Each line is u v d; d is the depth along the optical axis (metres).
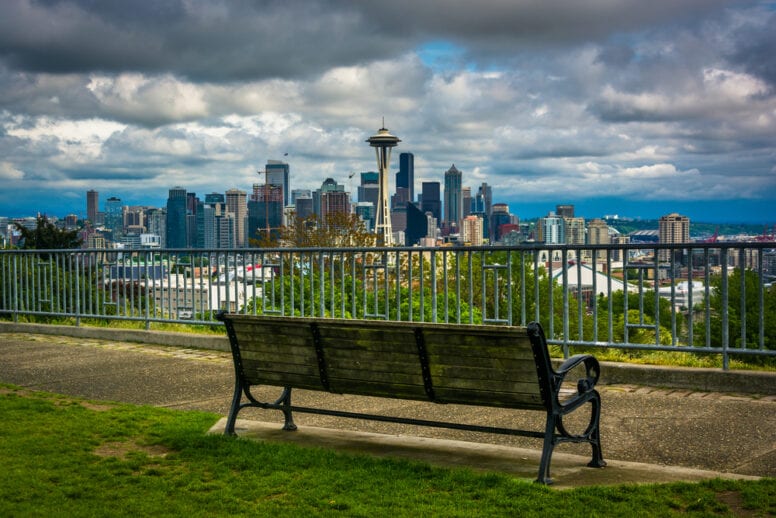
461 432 7.16
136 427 7.12
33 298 15.35
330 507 4.95
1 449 6.31
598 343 9.51
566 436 5.60
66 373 10.47
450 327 5.63
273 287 12.49
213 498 5.13
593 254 9.56
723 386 8.59
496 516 4.71
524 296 9.99
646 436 6.83
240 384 6.91
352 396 8.80
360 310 12.78
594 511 4.76
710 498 4.93
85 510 4.91
